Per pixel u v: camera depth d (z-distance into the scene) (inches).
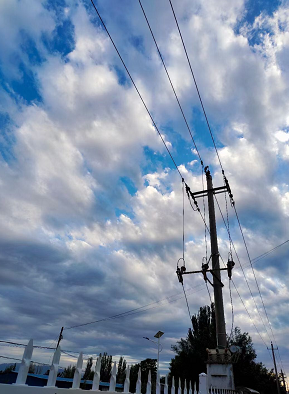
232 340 1038.4
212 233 542.6
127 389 187.9
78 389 149.0
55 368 139.9
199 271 491.8
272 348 1845.5
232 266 495.2
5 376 171.6
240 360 986.1
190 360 994.1
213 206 570.9
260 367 1162.6
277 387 1614.2
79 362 155.6
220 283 495.2
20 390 120.0
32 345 133.3
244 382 988.6
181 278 498.9
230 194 585.0
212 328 1035.3
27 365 128.0
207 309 1133.1
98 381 163.5
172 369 1072.2
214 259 514.0
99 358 170.1
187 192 586.9
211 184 594.2
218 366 414.0
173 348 1113.4
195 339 1045.8
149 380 209.8
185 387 271.6
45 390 130.5
